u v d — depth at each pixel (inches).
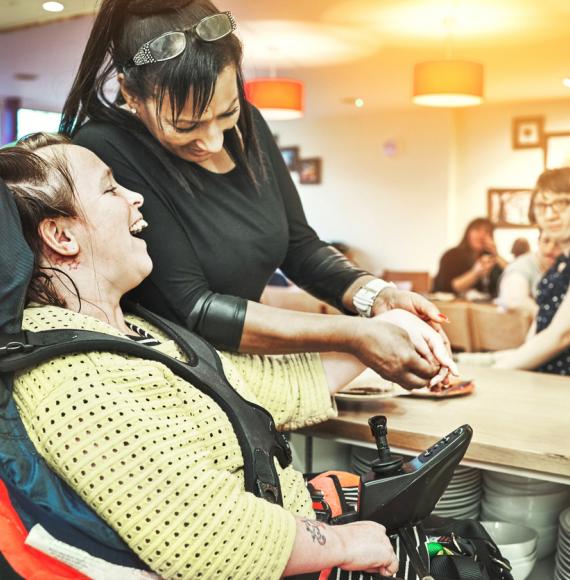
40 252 40.4
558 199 111.5
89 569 34.3
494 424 53.9
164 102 44.1
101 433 34.5
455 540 45.8
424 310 53.2
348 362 53.1
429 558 42.9
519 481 55.1
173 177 49.4
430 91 194.5
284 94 218.1
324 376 52.7
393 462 41.2
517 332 159.5
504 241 347.9
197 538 34.2
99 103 50.3
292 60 252.8
